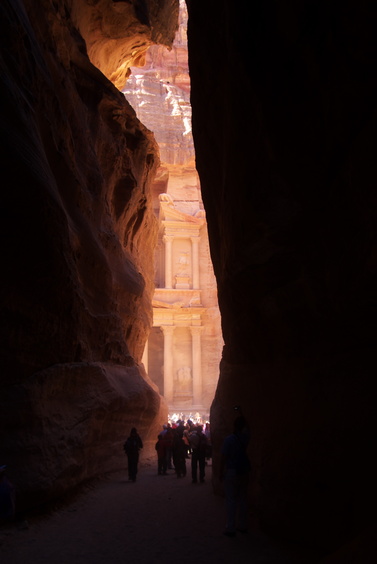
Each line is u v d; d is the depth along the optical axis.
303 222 4.78
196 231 44.09
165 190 46.94
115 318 12.15
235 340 7.94
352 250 3.77
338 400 4.63
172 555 4.97
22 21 8.08
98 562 4.82
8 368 6.67
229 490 5.54
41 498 6.61
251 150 5.28
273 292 5.70
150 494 8.99
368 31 3.07
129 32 16.62
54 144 9.15
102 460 10.61
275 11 4.28
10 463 6.26
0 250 6.33
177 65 48.72
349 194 3.69
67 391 8.29
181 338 42.72
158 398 15.52
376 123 3.08
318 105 3.94
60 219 7.42
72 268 8.10
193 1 7.86
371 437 4.06
